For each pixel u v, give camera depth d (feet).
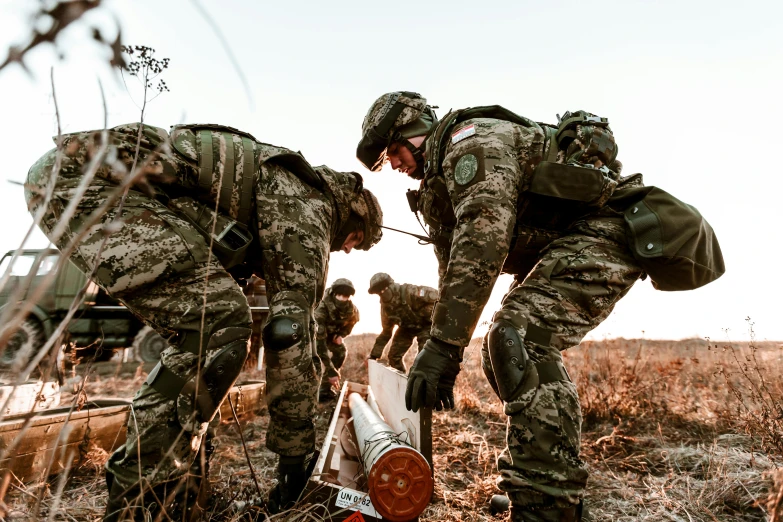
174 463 4.15
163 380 4.43
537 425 4.30
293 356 5.51
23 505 5.25
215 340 4.60
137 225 4.58
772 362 12.98
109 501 4.25
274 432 5.85
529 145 5.29
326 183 6.79
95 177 4.71
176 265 4.62
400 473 4.49
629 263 5.04
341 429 8.80
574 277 4.82
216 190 5.44
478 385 17.11
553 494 4.11
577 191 5.00
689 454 8.91
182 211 5.19
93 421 8.19
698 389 13.30
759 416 9.23
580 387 12.96
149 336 21.21
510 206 4.85
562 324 4.72
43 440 7.11
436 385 4.64
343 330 18.53
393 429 6.98
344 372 23.82
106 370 19.21
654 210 4.93
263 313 20.80
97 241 4.43
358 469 6.63
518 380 4.42
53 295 17.69
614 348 15.51
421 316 18.43
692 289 5.07
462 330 4.64
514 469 4.38
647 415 11.74
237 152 5.74
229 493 6.03
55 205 4.48
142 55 1.95
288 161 6.20
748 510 6.54
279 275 5.72
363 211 7.47
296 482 5.86
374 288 18.57
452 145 5.40
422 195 6.31
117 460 4.39
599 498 7.34
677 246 4.63
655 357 16.71
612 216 5.28
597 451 9.78
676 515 6.49
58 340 2.02
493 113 5.76
